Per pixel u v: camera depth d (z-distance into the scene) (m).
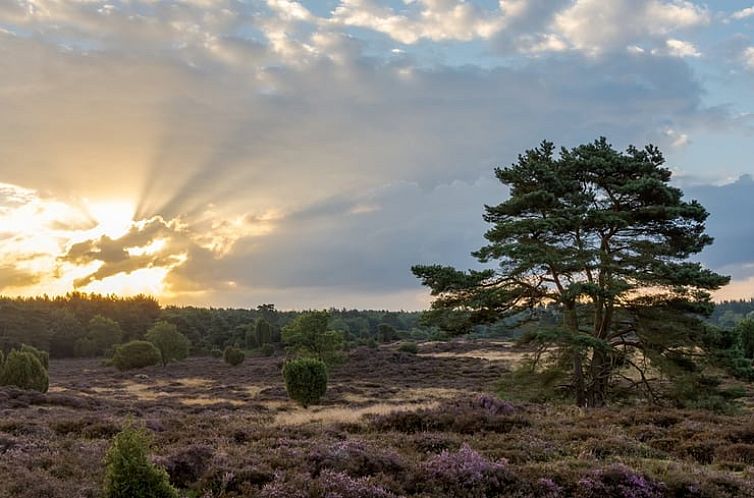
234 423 18.05
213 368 73.38
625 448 13.65
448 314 28.25
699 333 25.34
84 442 13.60
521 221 26.66
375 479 9.73
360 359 67.81
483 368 58.84
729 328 26.12
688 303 25.72
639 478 10.23
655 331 26.03
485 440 14.24
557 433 15.34
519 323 28.12
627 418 17.50
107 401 31.16
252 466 10.16
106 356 105.31
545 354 26.61
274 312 174.38
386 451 11.75
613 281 25.00
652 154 29.09
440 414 17.23
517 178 28.95
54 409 24.84
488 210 29.19
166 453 11.91
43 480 9.48
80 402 28.38
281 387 47.16
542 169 27.62
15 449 12.22
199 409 29.72
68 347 117.62
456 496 9.56
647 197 26.88
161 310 182.12
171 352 82.00
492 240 27.88
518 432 15.48
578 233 27.33
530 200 27.59
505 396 26.34
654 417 17.56
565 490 10.02
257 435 14.58
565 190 28.20
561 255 26.38
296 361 35.62
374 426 16.77
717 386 24.95
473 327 28.48
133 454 8.34
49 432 15.48
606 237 28.00
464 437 14.65
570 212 26.81
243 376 62.28
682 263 26.50
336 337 57.16
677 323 25.64
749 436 14.58
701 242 27.14
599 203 28.64
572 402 26.03
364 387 47.41
